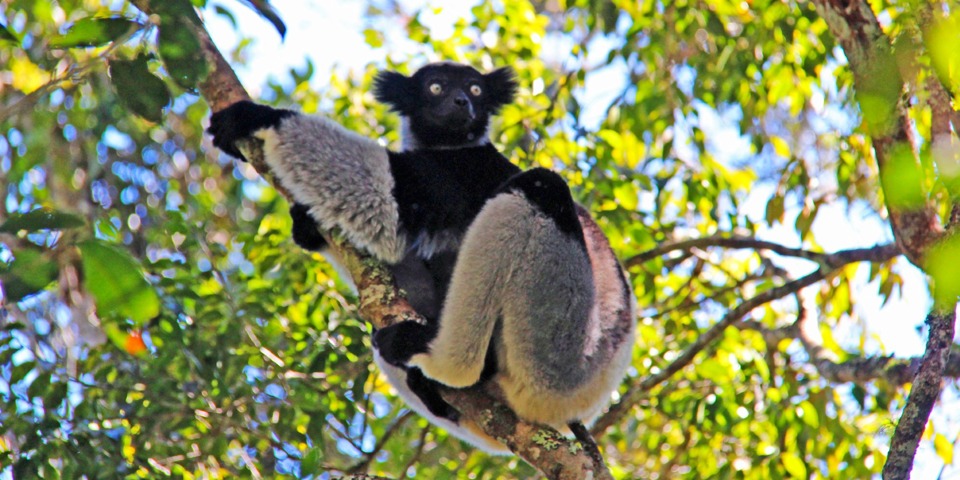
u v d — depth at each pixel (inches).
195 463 316.2
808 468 350.3
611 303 261.4
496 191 239.0
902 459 199.9
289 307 357.7
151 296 132.0
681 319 404.5
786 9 379.9
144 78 213.9
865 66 207.3
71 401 311.6
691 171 410.3
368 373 327.0
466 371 227.1
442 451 357.1
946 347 202.4
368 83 423.8
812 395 365.4
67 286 368.5
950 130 182.1
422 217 261.0
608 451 448.1
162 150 463.2
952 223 154.2
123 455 293.4
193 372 317.1
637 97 404.5
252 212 487.2
